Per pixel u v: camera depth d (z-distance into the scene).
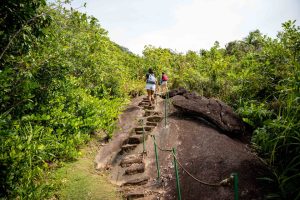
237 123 7.82
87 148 7.85
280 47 8.74
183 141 7.45
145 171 6.62
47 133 6.42
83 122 8.22
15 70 6.07
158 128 8.80
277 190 4.60
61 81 8.30
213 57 16.56
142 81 17.11
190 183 5.48
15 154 4.81
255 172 5.16
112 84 12.95
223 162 5.72
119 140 8.42
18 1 5.22
